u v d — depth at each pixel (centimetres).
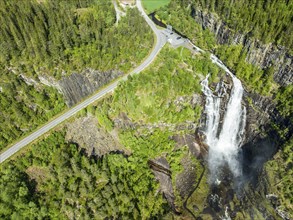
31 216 10231
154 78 13738
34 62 13238
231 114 14888
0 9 14925
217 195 12862
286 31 13175
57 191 11094
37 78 13125
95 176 11831
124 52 14625
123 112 13312
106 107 13175
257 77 14212
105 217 11094
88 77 13812
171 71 14150
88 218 10712
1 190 10256
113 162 12369
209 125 14875
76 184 11206
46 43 13600
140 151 13112
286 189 11556
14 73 12900
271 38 13675
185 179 13325
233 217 12081
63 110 13512
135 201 11750
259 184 12588
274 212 11606
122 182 11906
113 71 14225
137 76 13575
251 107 14262
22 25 14088
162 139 13762
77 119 13212
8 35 13475
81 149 12600
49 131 12600
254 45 14238
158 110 13375
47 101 13012
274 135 13250
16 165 11300
